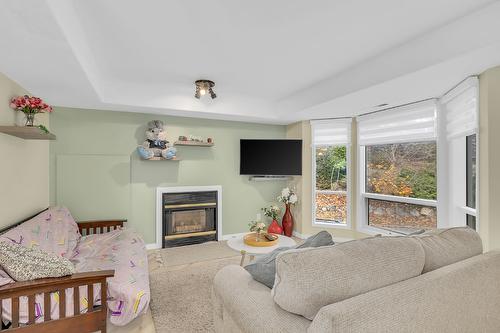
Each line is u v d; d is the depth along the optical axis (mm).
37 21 1547
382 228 4090
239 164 4809
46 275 1747
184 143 4191
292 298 1021
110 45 2434
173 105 3795
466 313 1199
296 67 2973
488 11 1826
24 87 2787
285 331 1023
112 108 3760
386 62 2594
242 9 1883
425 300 1047
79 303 1796
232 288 1423
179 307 2430
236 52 2594
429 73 2400
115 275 2154
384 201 4066
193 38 2309
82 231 3678
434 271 1177
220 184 4652
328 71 3096
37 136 2623
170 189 4254
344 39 2328
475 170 2709
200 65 2922
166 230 4234
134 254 2705
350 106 3691
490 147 2332
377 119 4016
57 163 3627
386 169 4012
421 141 3475
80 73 2387
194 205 4418
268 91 3904
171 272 3232
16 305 1637
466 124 2688
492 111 2307
